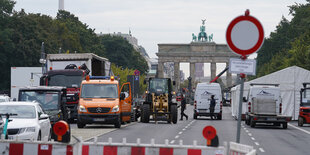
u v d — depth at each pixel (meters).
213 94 108.00
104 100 68.62
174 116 87.25
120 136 54.91
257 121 79.56
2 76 192.50
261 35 23.50
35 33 197.62
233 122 97.75
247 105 89.25
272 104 81.00
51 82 80.06
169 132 63.84
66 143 21.39
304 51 163.50
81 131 62.28
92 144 21.64
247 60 23.86
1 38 183.00
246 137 58.78
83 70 82.19
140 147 21.39
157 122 91.56
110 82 70.56
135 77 103.88
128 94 77.50
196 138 54.47
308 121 87.00
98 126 74.25
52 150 21.52
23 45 189.62
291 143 51.97
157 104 87.50
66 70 81.12
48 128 43.03
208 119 111.56
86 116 67.50
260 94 88.12
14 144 22.17
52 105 61.09
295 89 109.69
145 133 60.97
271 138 58.25
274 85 91.56
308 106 88.19
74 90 79.25
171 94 89.88
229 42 23.75
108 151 21.62
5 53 188.62
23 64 193.38
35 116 40.47
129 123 82.88
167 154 21.16
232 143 21.92
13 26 193.25
